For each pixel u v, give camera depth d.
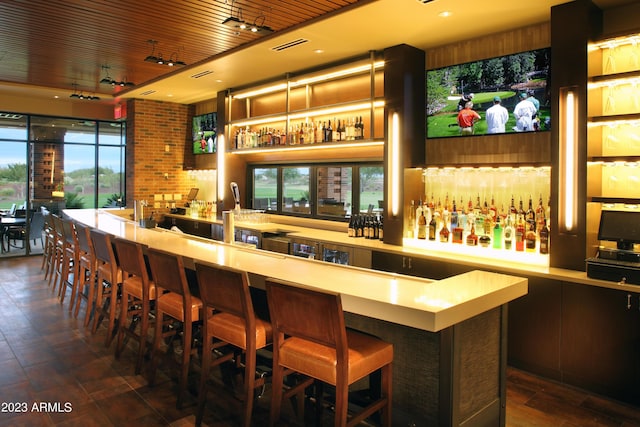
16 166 8.63
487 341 2.46
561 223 3.52
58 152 9.05
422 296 2.19
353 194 5.66
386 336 2.63
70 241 5.34
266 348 3.28
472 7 3.58
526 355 3.58
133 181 8.06
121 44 4.95
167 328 4.23
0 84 6.97
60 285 5.70
